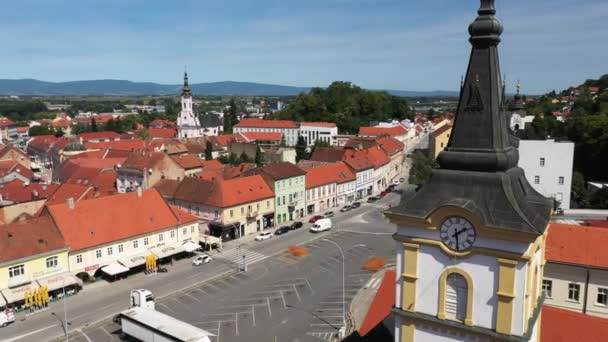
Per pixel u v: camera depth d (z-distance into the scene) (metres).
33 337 51.66
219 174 109.06
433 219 18.09
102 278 67.75
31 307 57.50
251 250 80.12
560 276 43.50
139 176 105.25
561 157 87.88
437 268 18.42
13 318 54.81
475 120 17.97
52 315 56.66
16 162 142.12
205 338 44.12
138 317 48.53
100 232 68.06
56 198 87.75
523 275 16.58
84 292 63.12
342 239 85.50
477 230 17.22
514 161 18.31
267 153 159.75
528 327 17.45
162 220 75.31
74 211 68.25
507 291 16.84
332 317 54.81
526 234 16.09
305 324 53.34
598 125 110.06
